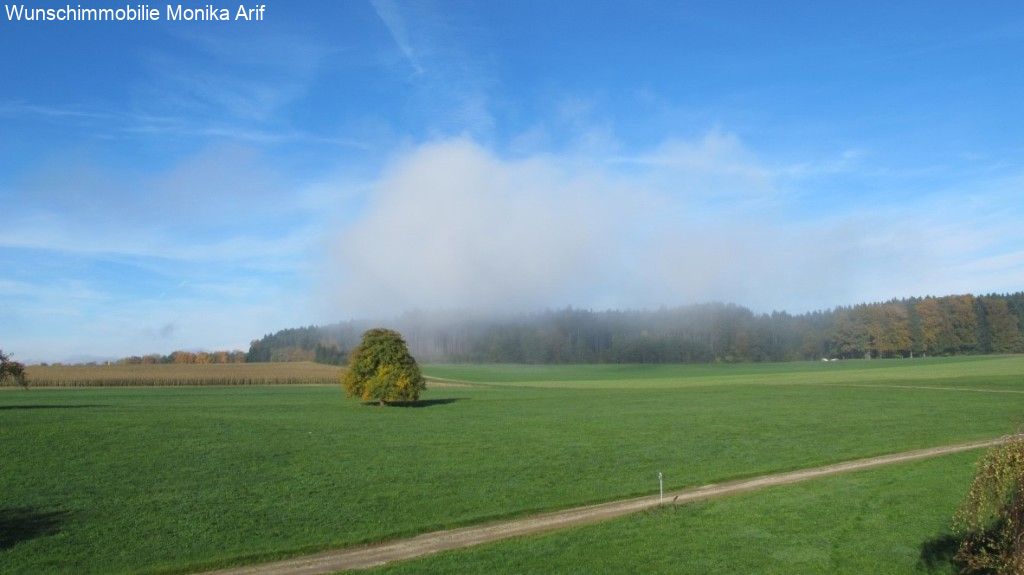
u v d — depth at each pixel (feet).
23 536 71.41
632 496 92.07
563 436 147.54
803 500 83.87
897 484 91.66
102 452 116.67
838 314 627.87
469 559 63.26
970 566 50.93
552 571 59.77
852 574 58.75
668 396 271.08
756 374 470.80
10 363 188.34
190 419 169.37
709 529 72.18
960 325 564.30
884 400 223.10
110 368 469.16
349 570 61.93
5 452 112.68
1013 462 46.26
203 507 83.51
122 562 64.13
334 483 97.86
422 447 130.93
